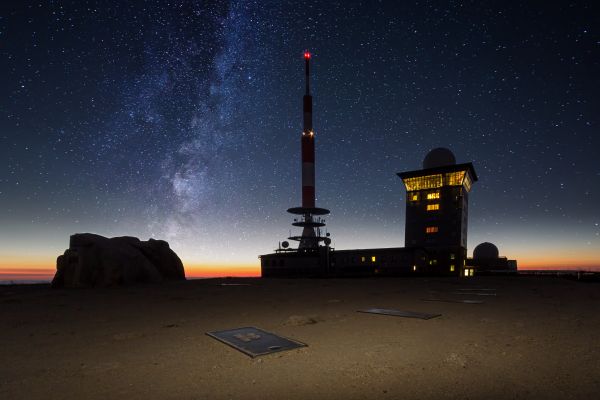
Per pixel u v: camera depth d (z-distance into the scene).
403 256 46.72
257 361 5.64
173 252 32.22
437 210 59.44
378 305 12.59
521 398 4.10
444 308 11.66
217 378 4.85
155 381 4.77
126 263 25.12
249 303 13.71
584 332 7.72
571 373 4.96
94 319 10.13
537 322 8.99
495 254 71.12
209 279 34.94
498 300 14.14
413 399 4.09
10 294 18.45
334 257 50.38
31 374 5.15
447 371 5.07
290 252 54.44
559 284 24.91
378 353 6.04
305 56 78.00
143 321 9.66
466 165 57.47
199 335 7.69
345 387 4.48
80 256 24.03
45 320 10.02
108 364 5.58
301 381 4.70
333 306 12.48
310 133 75.06
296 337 7.32
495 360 5.60
